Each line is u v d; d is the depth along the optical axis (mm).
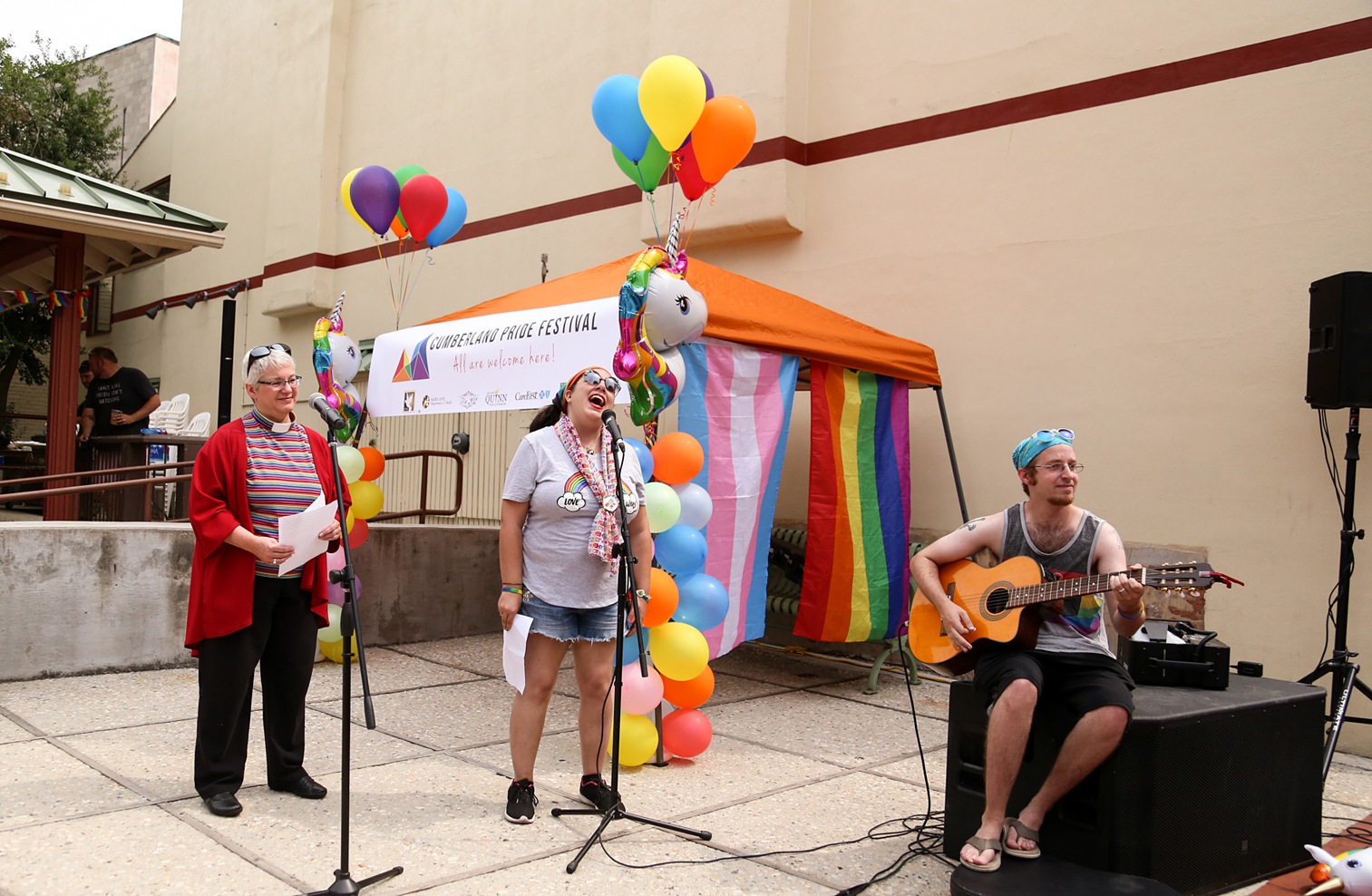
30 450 15508
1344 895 3244
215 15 15078
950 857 3529
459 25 11203
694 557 4820
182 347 15148
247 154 14070
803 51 7938
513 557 3809
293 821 3705
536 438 3854
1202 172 6066
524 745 3814
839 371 6371
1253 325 5820
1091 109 6527
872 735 5324
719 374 5418
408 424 11617
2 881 3086
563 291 5922
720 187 8086
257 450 3766
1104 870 3143
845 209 7719
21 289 10039
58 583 5789
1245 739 3420
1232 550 5824
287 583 3881
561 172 9984
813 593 6266
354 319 12062
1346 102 5586
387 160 11922
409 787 4164
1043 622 3373
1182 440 6047
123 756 4418
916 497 7238
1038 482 3445
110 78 20312
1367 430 5406
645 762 4633
